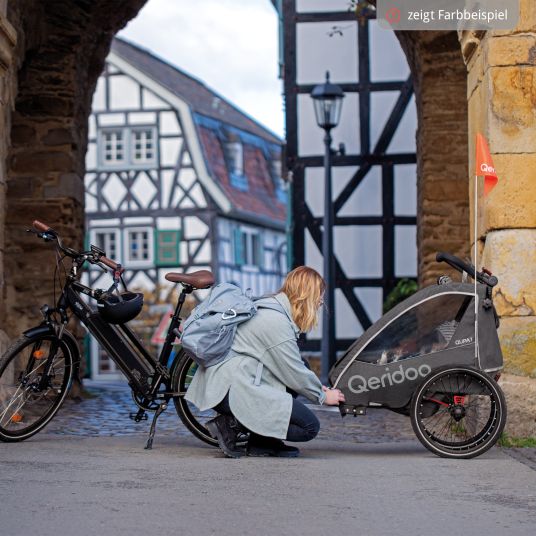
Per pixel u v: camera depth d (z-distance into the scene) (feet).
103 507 15.87
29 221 48.11
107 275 113.70
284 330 22.26
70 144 48.24
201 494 17.13
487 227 28.12
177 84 125.39
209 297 22.63
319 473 19.84
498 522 15.35
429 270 51.60
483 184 28.48
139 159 114.52
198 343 21.99
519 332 27.53
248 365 22.26
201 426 24.26
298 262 69.51
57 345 24.61
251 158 131.75
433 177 51.37
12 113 48.16
